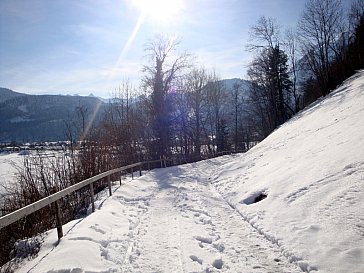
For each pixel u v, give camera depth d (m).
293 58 41.06
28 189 10.01
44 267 4.89
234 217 8.55
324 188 7.30
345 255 4.79
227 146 54.00
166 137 34.81
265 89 45.41
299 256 5.21
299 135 15.94
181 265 5.33
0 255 6.12
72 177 11.94
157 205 10.59
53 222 9.15
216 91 51.94
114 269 5.19
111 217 8.27
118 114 31.98
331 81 30.97
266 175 11.56
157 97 34.50
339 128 11.82
